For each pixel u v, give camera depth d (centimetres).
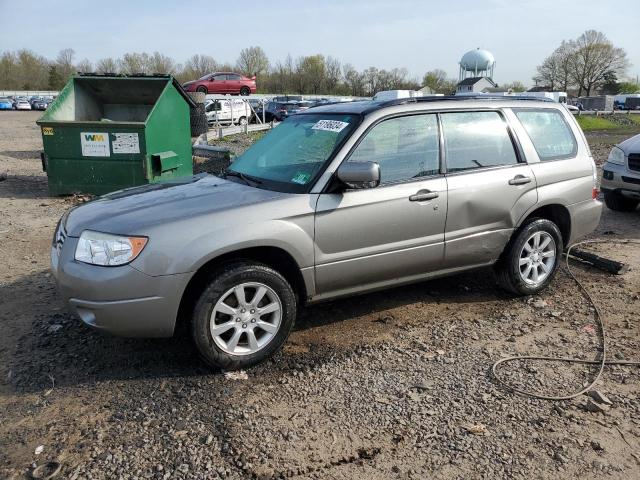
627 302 508
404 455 298
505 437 313
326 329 450
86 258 358
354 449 303
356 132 415
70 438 311
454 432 317
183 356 403
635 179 827
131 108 1128
